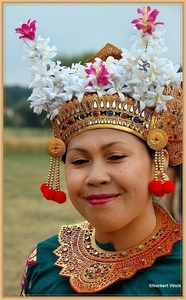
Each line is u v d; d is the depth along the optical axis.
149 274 2.07
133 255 2.12
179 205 3.84
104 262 2.16
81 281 2.12
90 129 2.07
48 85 2.19
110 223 2.06
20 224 6.05
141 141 2.09
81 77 2.15
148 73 2.06
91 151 2.06
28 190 7.77
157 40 2.09
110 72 2.08
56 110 2.18
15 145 10.95
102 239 2.23
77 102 2.10
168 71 2.12
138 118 2.08
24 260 4.93
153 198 2.29
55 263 2.26
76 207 2.15
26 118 11.64
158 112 2.12
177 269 2.06
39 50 2.23
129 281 2.08
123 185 2.03
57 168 2.26
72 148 2.11
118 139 2.04
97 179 2.02
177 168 3.52
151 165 2.12
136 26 2.08
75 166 2.12
